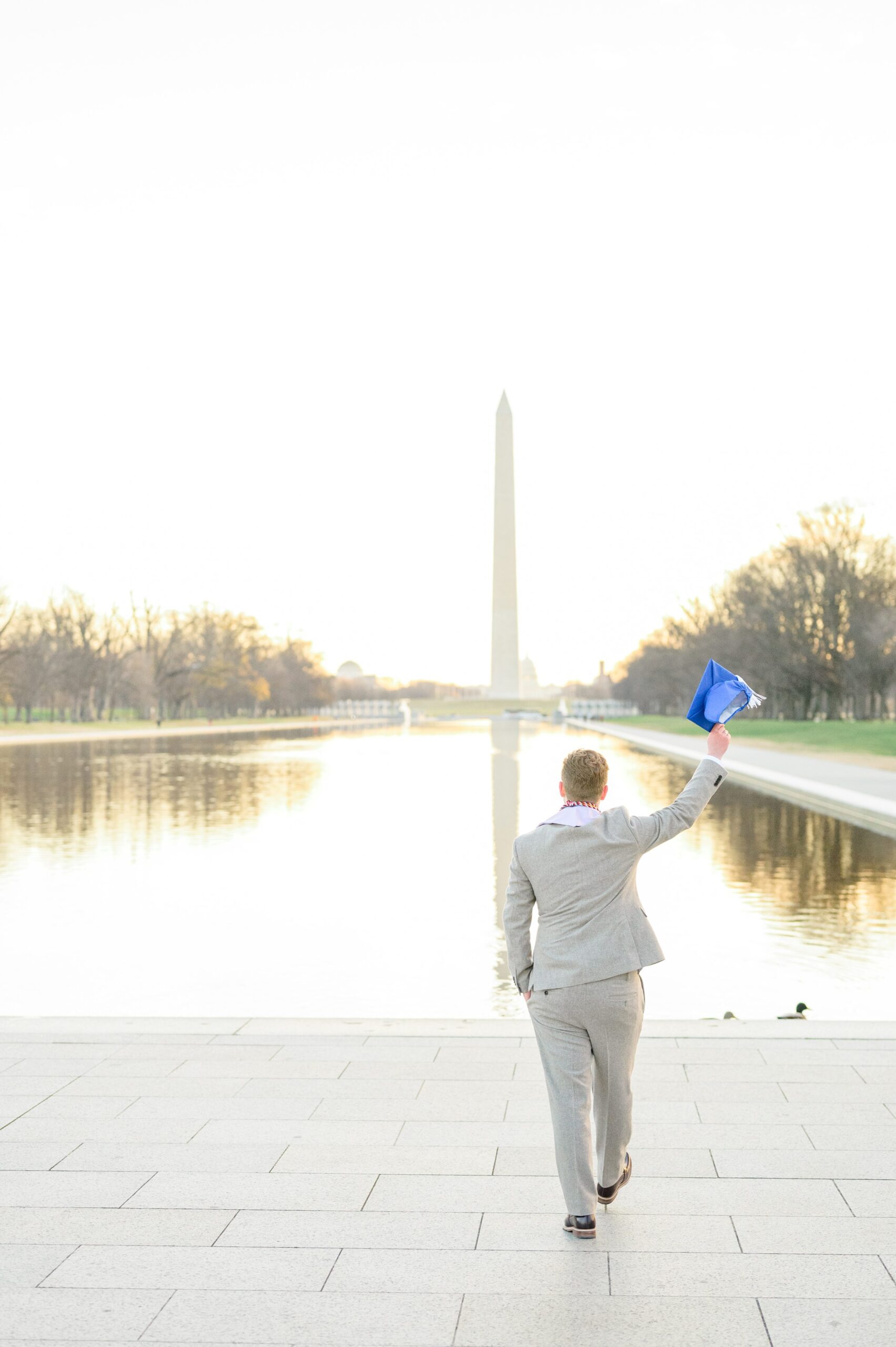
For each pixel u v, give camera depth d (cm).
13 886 1767
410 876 1852
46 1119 595
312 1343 387
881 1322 398
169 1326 397
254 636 13050
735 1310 406
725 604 11331
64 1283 428
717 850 2144
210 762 4988
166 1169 531
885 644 8256
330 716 16300
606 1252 450
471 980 1203
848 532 8825
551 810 2856
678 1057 694
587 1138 454
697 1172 525
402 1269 437
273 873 1878
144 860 2023
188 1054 705
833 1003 1112
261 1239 462
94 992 1159
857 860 2019
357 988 1176
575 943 453
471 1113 600
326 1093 632
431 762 4962
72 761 5062
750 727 8900
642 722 11900
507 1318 402
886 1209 486
